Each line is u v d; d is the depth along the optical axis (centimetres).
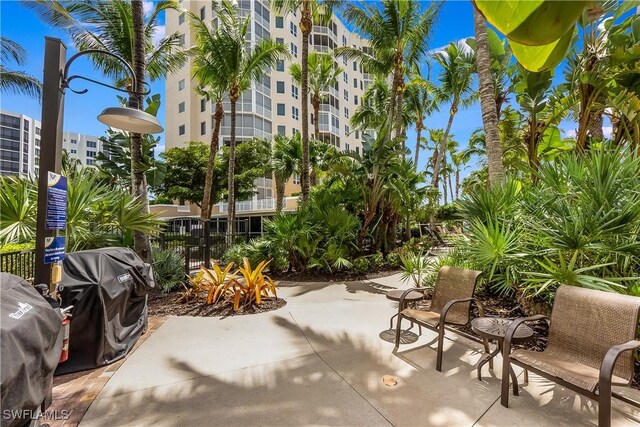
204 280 588
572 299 243
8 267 391
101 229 498
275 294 549
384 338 371
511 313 400
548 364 215
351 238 850
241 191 2002
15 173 416
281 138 1850
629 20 525
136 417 222
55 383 268
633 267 313
